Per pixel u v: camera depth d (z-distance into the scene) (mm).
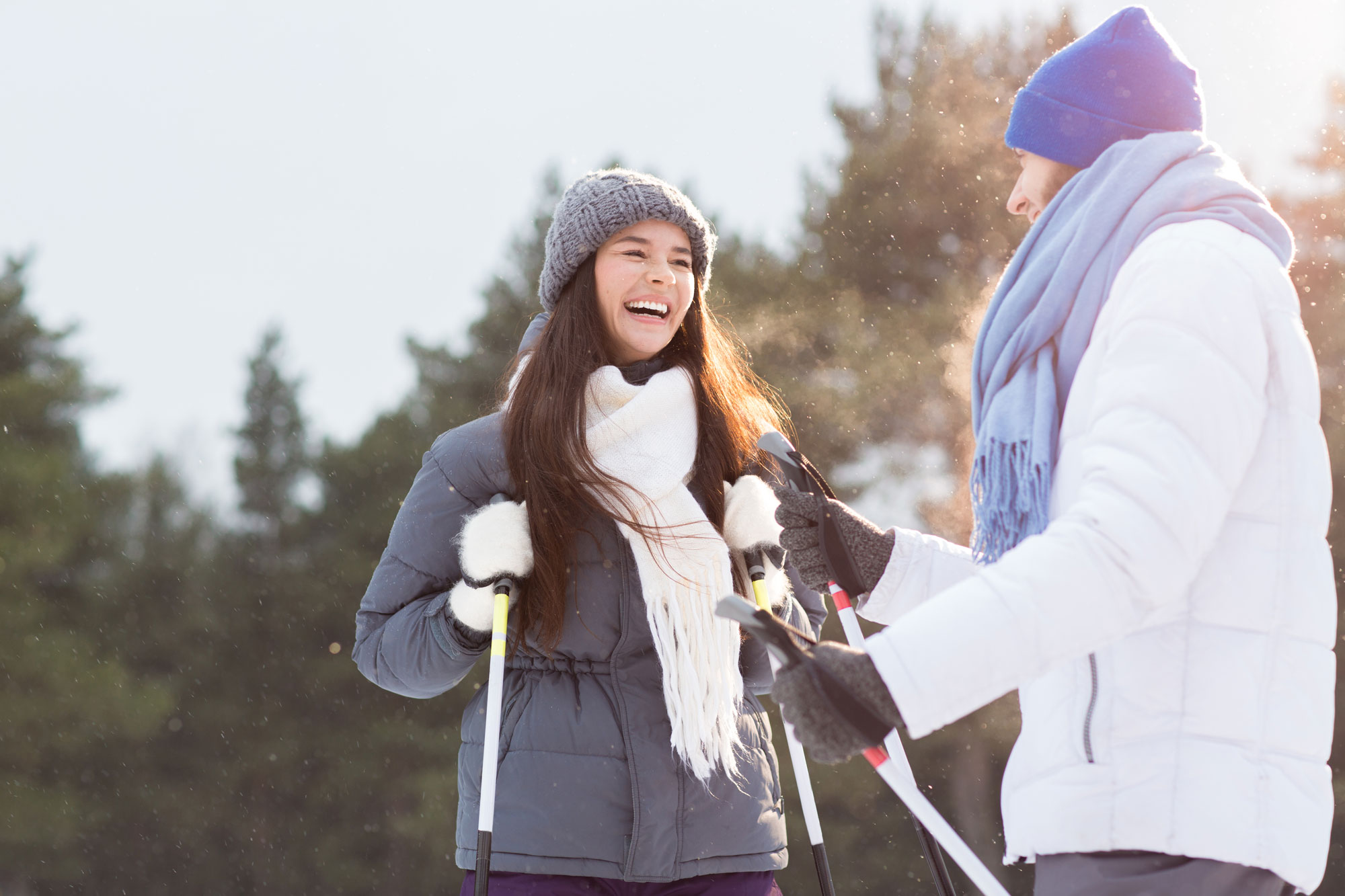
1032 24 17859
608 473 2293
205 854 22609
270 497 25969
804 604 2633
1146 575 1387
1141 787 1507
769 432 2332
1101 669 1550
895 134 17375
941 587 2020
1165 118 1796
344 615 23531
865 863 16891
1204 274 1518
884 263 16688
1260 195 1654
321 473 24859
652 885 2199
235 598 24078
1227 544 1528
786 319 16047
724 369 2602
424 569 2420
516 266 23438
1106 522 1397
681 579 2248
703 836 2199
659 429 2383
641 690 2252
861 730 1382
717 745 2215
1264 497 1539
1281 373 1556
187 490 26281
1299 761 1502
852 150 17375
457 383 23422
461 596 2258
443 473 2430
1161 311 1504
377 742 22484
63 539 23969
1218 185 1646
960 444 14867
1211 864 1481
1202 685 1508
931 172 16797
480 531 2234
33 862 22516
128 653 24000
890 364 15227
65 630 23688
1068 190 1785
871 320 16172
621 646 2264
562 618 2240
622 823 2164
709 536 2301
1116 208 1683
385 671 2369
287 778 22828
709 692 2225
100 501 24922
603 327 2480
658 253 2467
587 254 2461
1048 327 1697
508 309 23234
